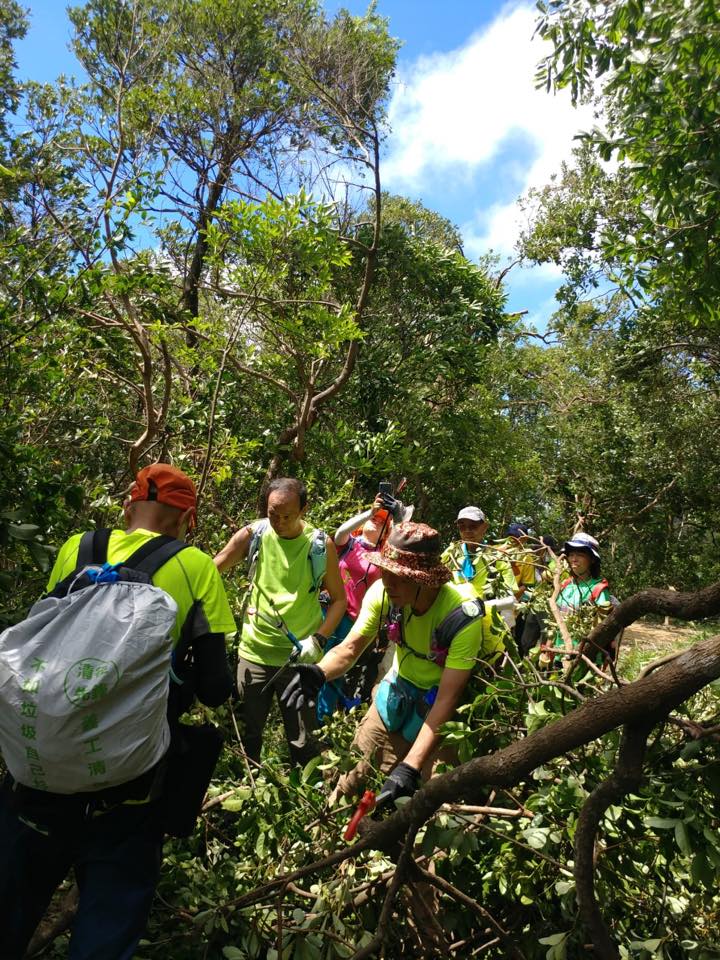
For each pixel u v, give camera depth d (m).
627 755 2.22
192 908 2.70
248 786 3.05
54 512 3.44
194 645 2.21
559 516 16.22
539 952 2.75
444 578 2.96
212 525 6.39
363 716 3.49
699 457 15.69
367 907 2.78
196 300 10.21
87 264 5.43
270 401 9.16
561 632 3.35
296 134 10.83
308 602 3.91
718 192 5.16
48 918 2.57
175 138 10.07
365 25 10.28
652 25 4.88
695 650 2.10
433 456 11.80
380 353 11.35
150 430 6.12
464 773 2.33
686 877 2.82
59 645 1.89
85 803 2.01
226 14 10.06
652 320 15.23
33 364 4.68
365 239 11.55
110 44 9.12
